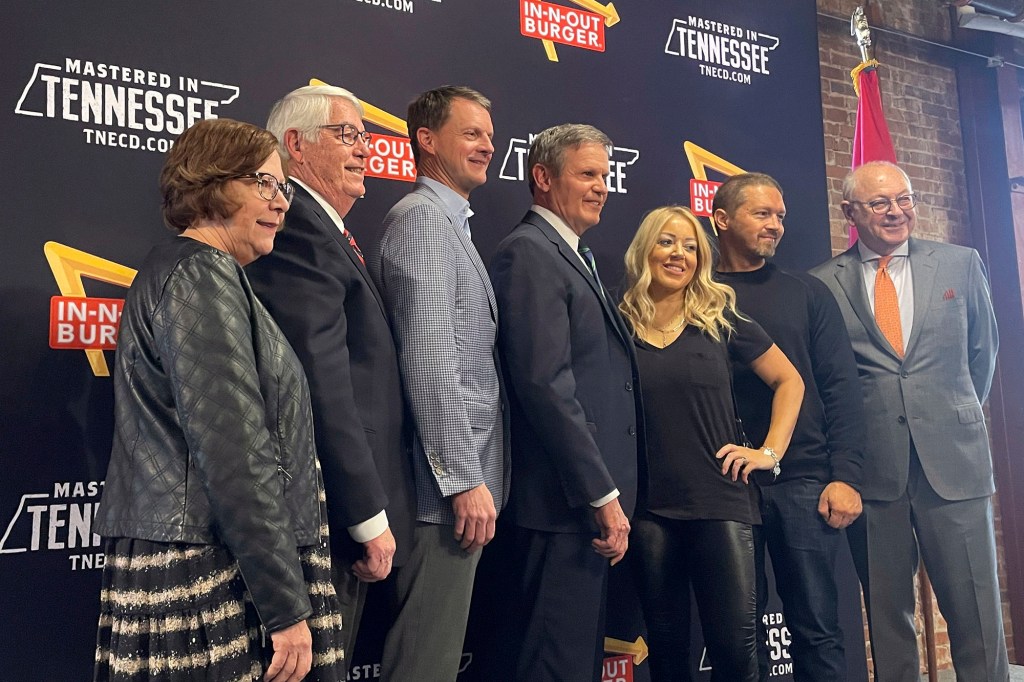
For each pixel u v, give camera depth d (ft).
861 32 12.62
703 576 8.27
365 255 8.83
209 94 8.25
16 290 7.32
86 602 7.39
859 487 9.59
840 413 9.75
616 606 9.69
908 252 10.99
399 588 6.90
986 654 10.35
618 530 7.47
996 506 14.51
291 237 6.32
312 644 5.13
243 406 4.80
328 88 7.13
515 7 9.97
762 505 9.11
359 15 9.05
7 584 7.13
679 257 8.86
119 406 5.15
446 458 6.75
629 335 8.33
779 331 9.68
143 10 8.02
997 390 14.69
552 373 7.42
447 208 7.53
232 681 4.74
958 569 10.42
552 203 8.45
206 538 4.79
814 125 12.07
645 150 10.69
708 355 8.68
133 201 7.84
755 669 8.14
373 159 9.01
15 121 7.44
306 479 5.29
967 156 15.08
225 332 4.88
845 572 10.96
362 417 6.41
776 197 10.07
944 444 10.52
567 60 10.27
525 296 7.62
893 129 14.37
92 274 7.62
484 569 8.36
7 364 7.25
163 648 4.68
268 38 8.57
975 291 10.95
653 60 10.87
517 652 7.53
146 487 4.88
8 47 7.46
